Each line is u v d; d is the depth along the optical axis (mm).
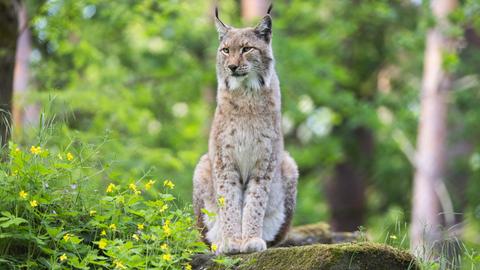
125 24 17438
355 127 20828
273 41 17703
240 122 8266
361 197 22234
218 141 8352
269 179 8312
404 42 17891
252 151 8273
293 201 8812
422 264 7031
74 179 7352
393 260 6832
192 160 15727
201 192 8672
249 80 8305
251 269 6926
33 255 6863
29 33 17547
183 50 19547
